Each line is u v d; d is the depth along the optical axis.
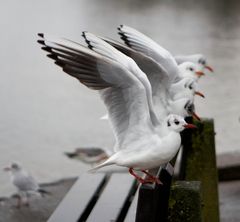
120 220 6.14
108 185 6.94
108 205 6.30
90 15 31.67
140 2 35.97
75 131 16.11
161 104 7.67
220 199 9.39
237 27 28.52
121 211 6.20
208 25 28.94
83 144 15.23
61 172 13.30
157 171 5.77
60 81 20.77
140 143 5.94
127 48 7.36
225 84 19.55
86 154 12.79
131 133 6.01
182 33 27.11
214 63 21.95
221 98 18.23
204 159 7.78
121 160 5.96
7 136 15.71
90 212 6.29
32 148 14.88
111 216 6.02
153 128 5.97
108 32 27.39
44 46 5.73
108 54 6.02
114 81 5.97
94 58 5.86
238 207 9.10
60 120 16.97
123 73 5.91
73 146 15.07
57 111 17.75
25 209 9.11
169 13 32.38
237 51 23.69
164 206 5.36
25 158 14.23
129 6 34.59
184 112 7.59
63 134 15.90
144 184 4.98
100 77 5.94
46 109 17.91
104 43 6.11
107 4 35.22
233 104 17.72
